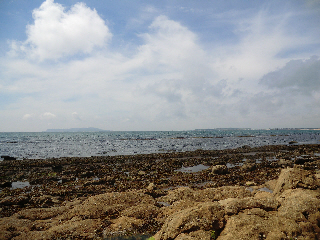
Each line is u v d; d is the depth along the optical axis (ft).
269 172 77.56
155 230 33.04
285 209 29.09
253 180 66.13
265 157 121.80
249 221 26.91
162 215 37.50
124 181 69.00
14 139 396.16
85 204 40.68
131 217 36.52
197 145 228.22
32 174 81.35
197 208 29.53
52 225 34.37
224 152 143.74
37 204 46.06
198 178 71.26
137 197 44.52
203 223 26.96
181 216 28.27
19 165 100.94
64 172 82.28
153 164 100.37
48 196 49.49
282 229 25.86
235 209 29.73
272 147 169.07
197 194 47.19
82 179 72.33
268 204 30.53
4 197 52.90
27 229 32.55
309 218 27.58
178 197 46.29
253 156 124.57
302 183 36.11
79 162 109.60
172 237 26.50
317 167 77.71
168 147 208.64
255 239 24.64
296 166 40.78
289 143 236.84
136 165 97.81
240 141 286.46
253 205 30.42
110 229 33.06
